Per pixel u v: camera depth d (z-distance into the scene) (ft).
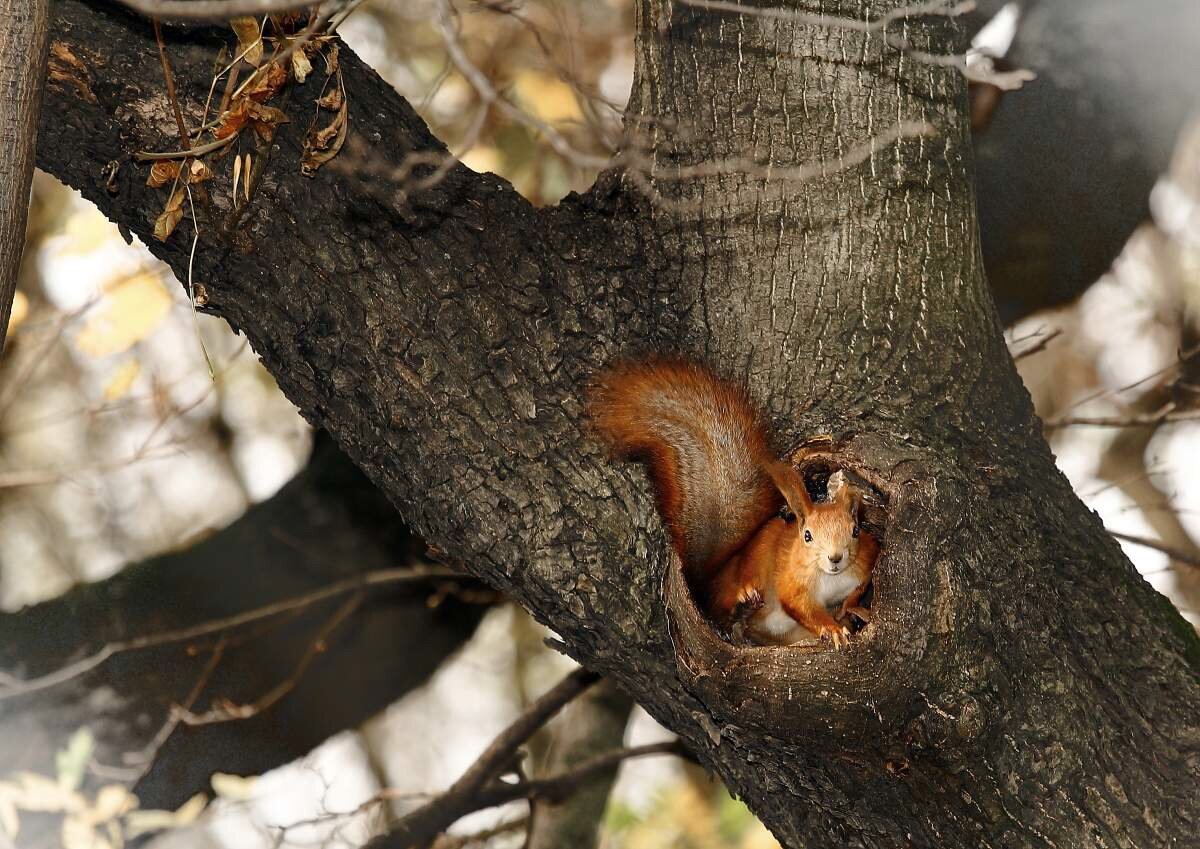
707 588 23.15
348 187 22.88
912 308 22.95
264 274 22.84
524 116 22.27
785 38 23.08
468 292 22.86
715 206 23.04
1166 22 24.29
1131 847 22.56
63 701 24.09
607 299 22.97
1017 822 22.54
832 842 22.77
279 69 22.77
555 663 32.65
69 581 29.81
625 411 22.86
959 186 23.11
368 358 22.80
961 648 22.45
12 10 22.30
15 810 23.85
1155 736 22.66
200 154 22.75
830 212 23.02
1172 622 22.85
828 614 23.04
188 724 24.16
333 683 24.32
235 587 24.26
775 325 22.97
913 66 23.09
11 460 28.99
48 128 22.81
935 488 22.54
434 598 24.32
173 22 22.84
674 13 23.16
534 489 22.75
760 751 22.74
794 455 22.81
